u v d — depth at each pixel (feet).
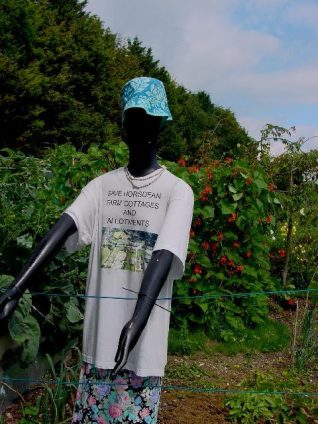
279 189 26.94
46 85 58.03
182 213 7.01
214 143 29.73
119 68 87.20
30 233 13.24
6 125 53.93
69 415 11.78
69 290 13.37
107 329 7.18
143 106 7.07
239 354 18.60
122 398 7.18
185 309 19.90
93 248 7.55
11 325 11.12
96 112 69.82
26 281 6.76
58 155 20.25
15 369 12.28
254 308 20.89
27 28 56.65
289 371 17.02
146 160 7.40
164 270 6.52
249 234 20.83
